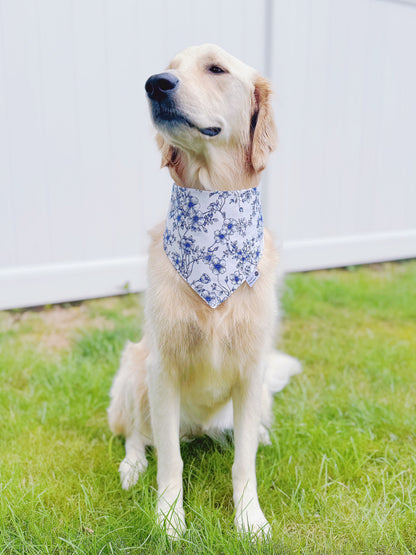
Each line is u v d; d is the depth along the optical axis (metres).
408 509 1.04
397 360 1.64
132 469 1.14
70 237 2.02
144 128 2.06
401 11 2.48
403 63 2.56
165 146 1.08
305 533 1.00
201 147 1.02
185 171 1.07
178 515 1.00
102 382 1.48
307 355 1.68
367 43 2.43
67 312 2.00
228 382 1.08
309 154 2.41
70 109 1.93
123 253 2.12
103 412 1.39
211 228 1.02
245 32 2.14
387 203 2.69
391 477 1.13
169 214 1.06
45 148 1.92
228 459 1.18
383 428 1.30
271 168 2.31
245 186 1.08
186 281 1.02
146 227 2.14
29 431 1.27
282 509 1.05
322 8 2.28
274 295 1.09
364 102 2.50
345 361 1.64
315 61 2.32
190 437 1.25
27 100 1.86
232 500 1.09
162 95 0.96
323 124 2.41
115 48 1.96
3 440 1.24
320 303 2.15
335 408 1.38
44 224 1.96
